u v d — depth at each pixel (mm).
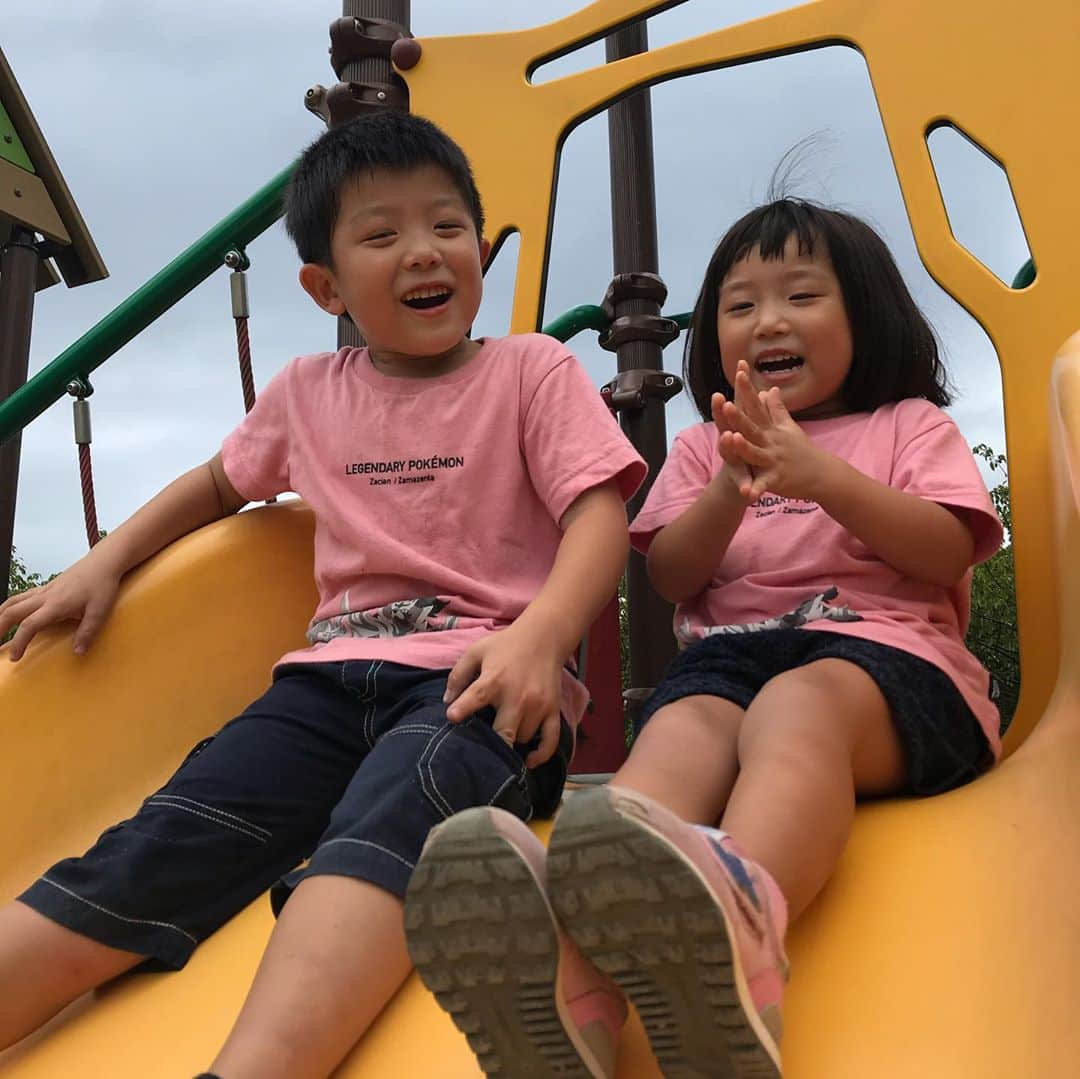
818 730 967
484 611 1215
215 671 1423
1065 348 1243
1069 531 1134
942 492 1237
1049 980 762
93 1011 1015
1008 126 1542
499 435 1291
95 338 2002
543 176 1853
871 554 1258
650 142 2686
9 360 2977
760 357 1374
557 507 1235
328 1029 833
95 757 1344
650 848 631
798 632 1172
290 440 1414
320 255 1358
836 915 882
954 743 1093
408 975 921
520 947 658
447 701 1041
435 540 1265
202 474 1513
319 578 1339
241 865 1098
